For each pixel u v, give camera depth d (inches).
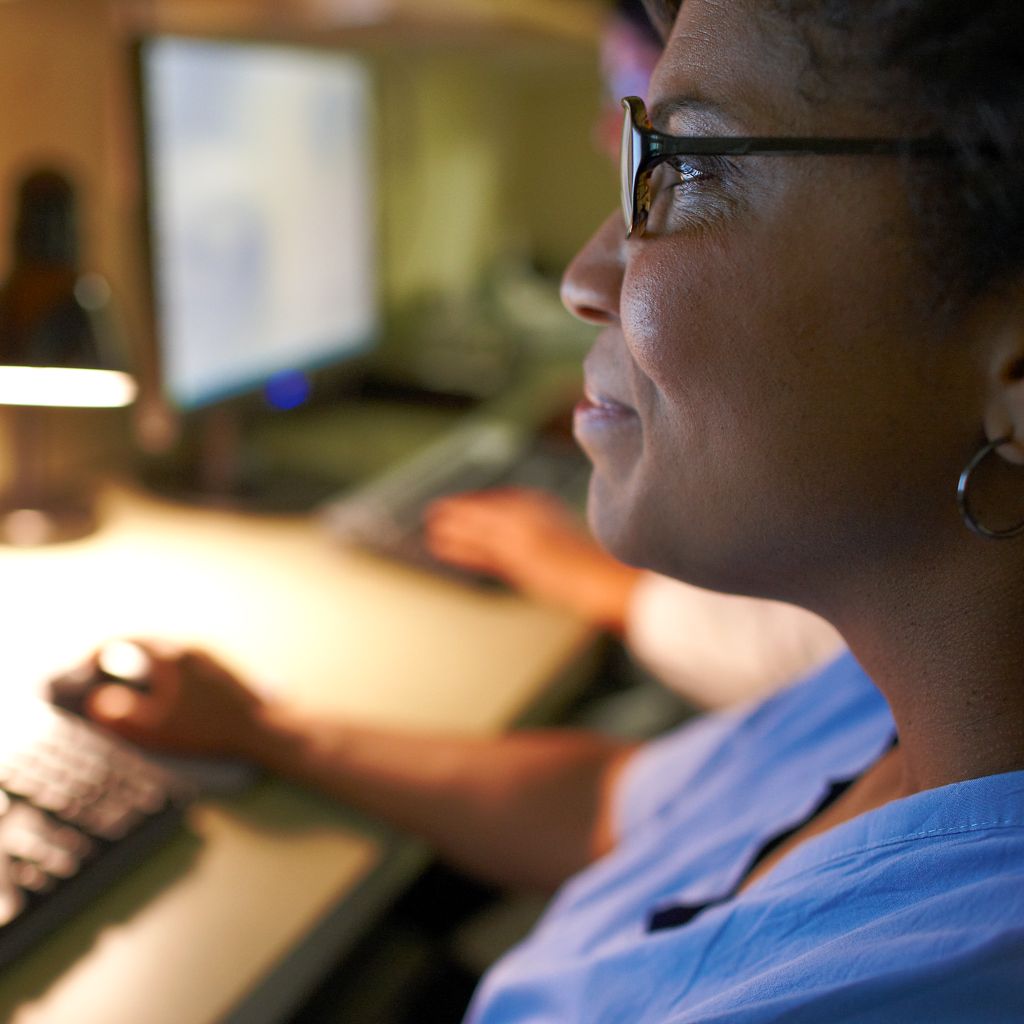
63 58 45.1
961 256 13.0
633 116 15.6
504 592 41.2
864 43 13.1
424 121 76.0
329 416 64.2
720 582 17.2
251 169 47.0
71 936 21.6
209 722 28.0
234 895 23.4
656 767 28.4
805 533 15.2
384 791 27.7
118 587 39.0
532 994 21.1
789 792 23.0
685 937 17.5
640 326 15.3
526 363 78.3
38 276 35.7
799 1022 13.2
